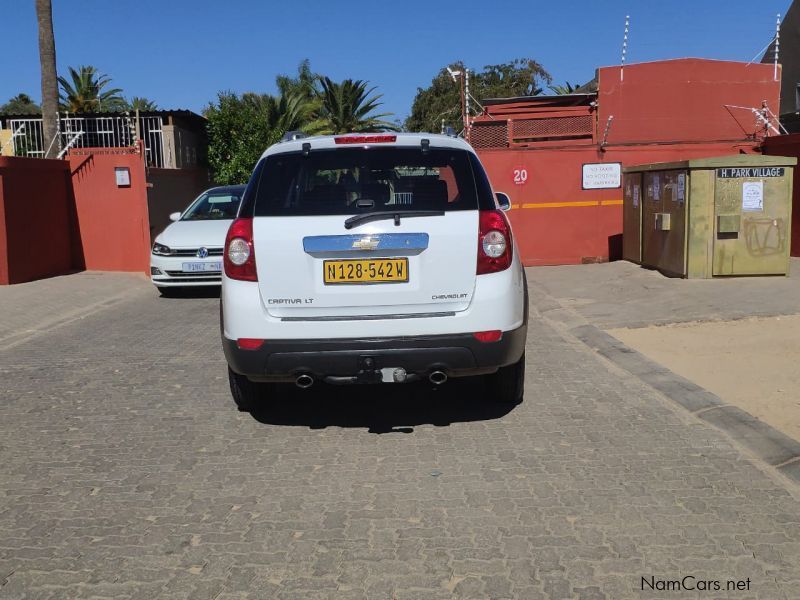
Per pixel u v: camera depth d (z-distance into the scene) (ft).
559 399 19.60
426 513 13.16
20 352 26.73
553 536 12.25
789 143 43.45
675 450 15.87
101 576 11.32
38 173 45.44
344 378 15.88
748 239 34.81
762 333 25.82
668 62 48.01
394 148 16.57
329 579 11.13
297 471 15.23
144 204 48.24
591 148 46.24
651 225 39.34
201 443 17.01
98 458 16.20
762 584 10.82
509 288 15.96
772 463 15.02
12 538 12.59
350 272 15.62
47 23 55.16
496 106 50.67
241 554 11.89
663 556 11.57
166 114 68.44
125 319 33.19
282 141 18.25
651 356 23.70
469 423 17.92
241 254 15.84
